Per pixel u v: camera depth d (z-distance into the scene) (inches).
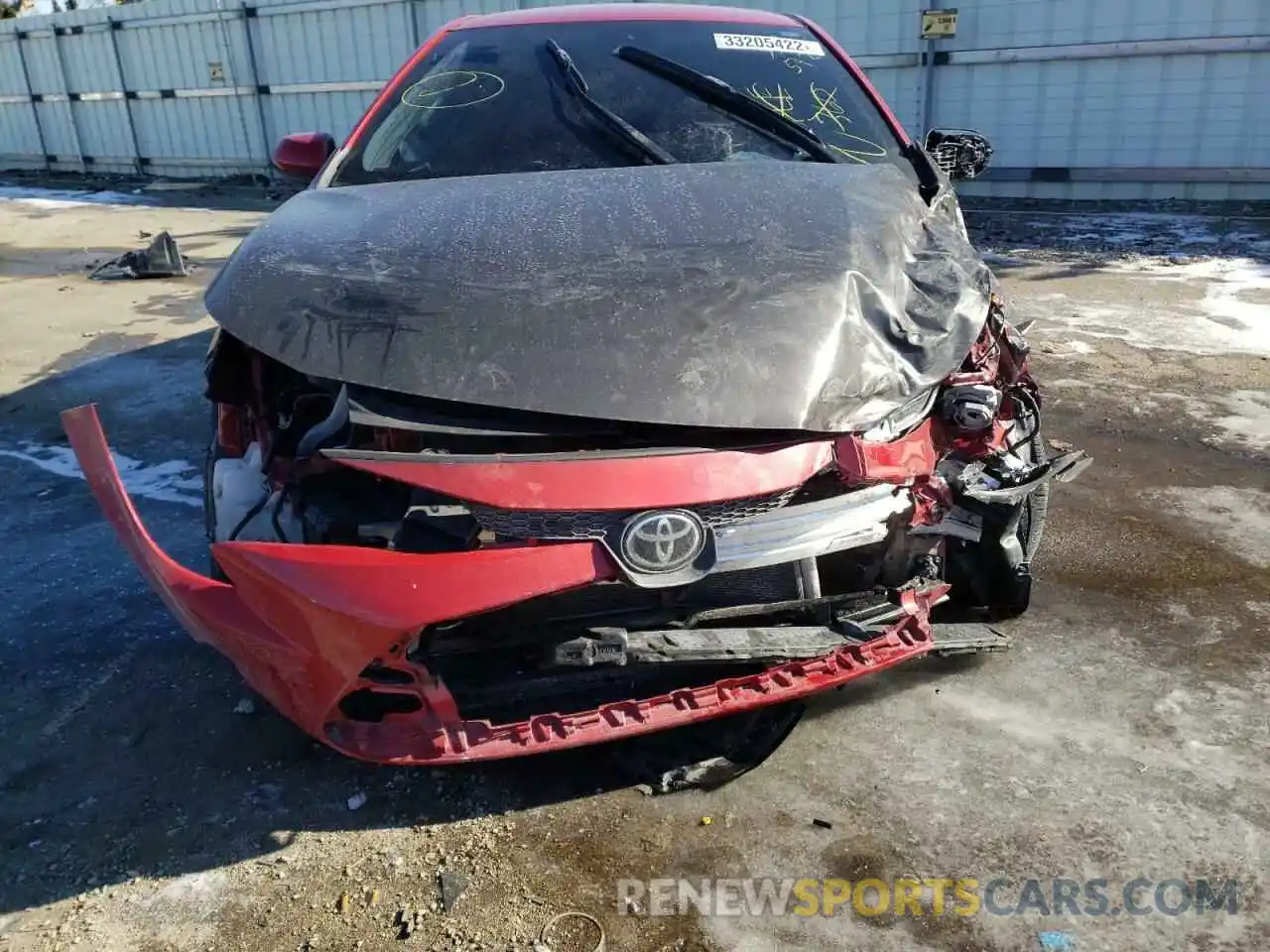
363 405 80.7
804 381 81.0
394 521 85.3
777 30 141.3
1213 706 103.1
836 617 92.0
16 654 119.6
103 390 224.7
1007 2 430.3
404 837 89.0
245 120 676.7
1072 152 439.2
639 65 129.6
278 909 81.7
